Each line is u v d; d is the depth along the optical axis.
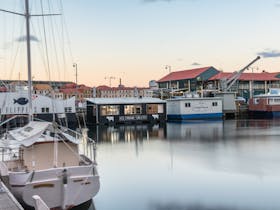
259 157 24.39
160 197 14.89
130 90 112.56
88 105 56.66
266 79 93.44
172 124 52.59
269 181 17.44
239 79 89.94
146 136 38.06
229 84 82.00
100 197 14.97
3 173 12.36
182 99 61.34
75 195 11.74
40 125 13.85
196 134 39.28
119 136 38.25
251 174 19.14
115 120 53.72
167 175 19.17
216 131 42.16
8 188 11.85
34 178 11.23
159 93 79.31
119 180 18.11
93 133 41.28
